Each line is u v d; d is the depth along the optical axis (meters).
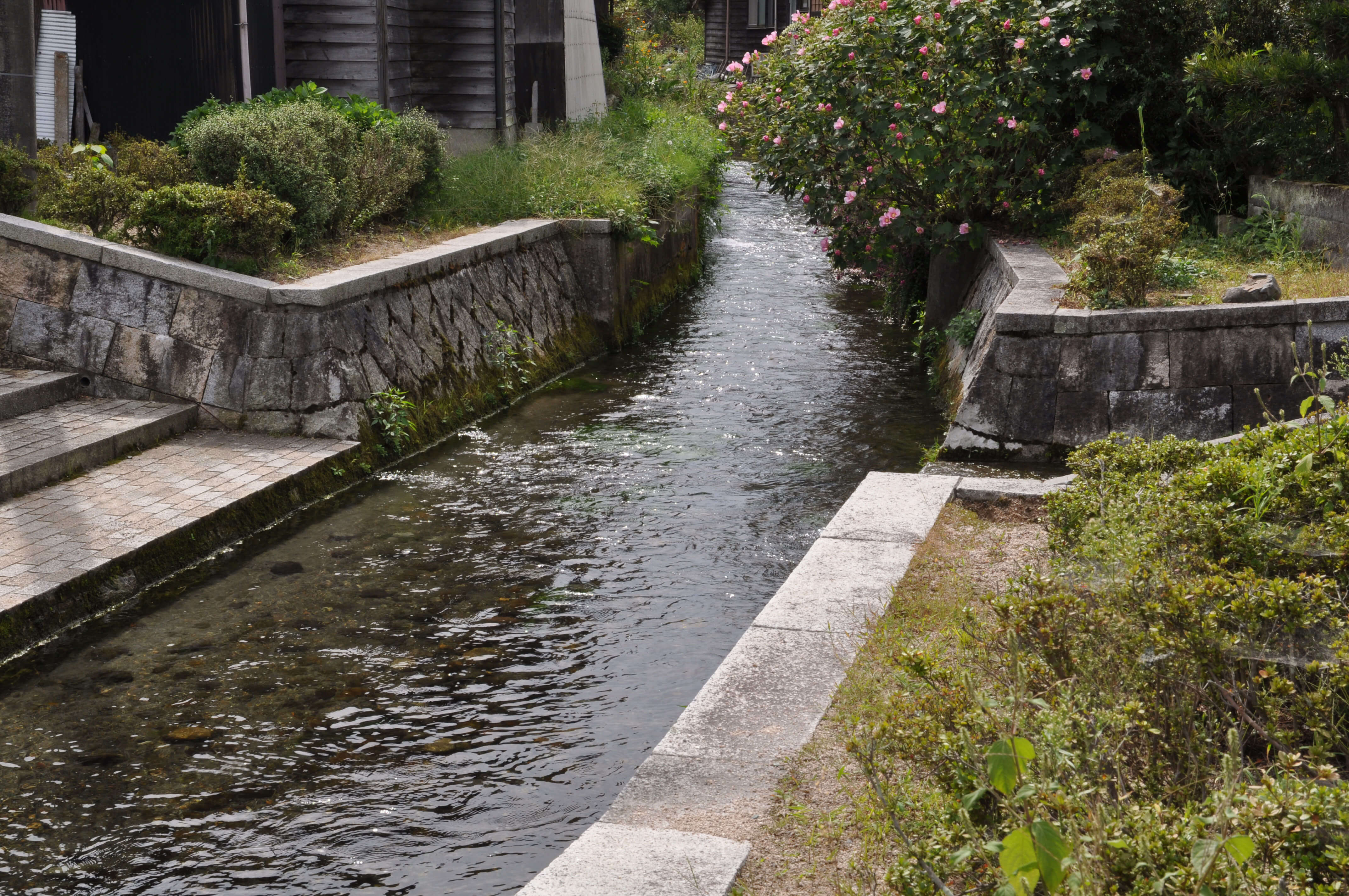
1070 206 10.80
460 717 4.97
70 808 4.25
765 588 6.35
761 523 7.37
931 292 11.85
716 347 12.73
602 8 25.62
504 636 5.76
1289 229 10.35
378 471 8.46
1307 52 10.75
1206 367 7.79
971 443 8.12
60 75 10.88
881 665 4.20
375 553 6.86
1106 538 4.02
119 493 7.05
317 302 8.35
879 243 11.58
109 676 5.28
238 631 5.77
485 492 8.02
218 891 3.79
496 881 3.86
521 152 14.64
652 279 14.45
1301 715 3.12
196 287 8.41
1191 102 11.46
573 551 6.91
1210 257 10.29
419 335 9.68
